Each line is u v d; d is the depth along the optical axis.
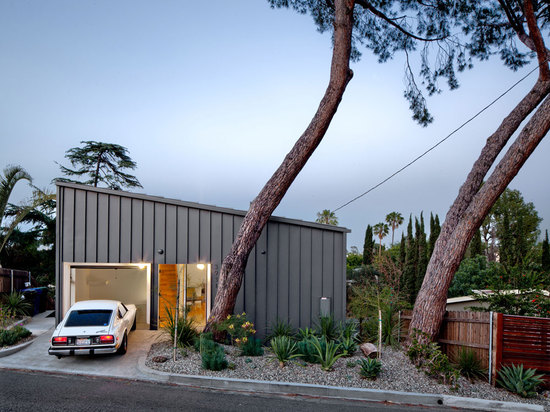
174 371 7.20
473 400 6.47
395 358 8.23
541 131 8.73
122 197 11.12
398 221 54.56
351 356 8.47
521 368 7.28
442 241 9.45
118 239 10.99
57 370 7.27
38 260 21.52
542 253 29.12
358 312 10.48
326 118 9.80
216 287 11.09
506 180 8.82
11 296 12.50
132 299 15.19
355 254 42.78
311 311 11.26
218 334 9.38
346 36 9.89
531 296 9.34
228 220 11.30
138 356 8.32
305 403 6.14
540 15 11.08
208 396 6.23
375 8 12.42
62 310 10.68
